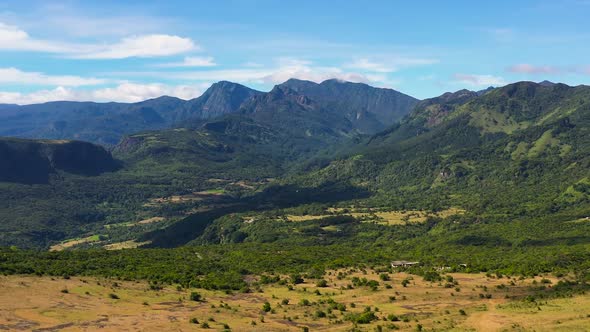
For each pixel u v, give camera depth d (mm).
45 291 112062
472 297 124438
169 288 133000
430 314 109938
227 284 142625
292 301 125500
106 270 148500
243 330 96750
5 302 100188
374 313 112062
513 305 112625
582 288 126562
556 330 89500
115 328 91812
